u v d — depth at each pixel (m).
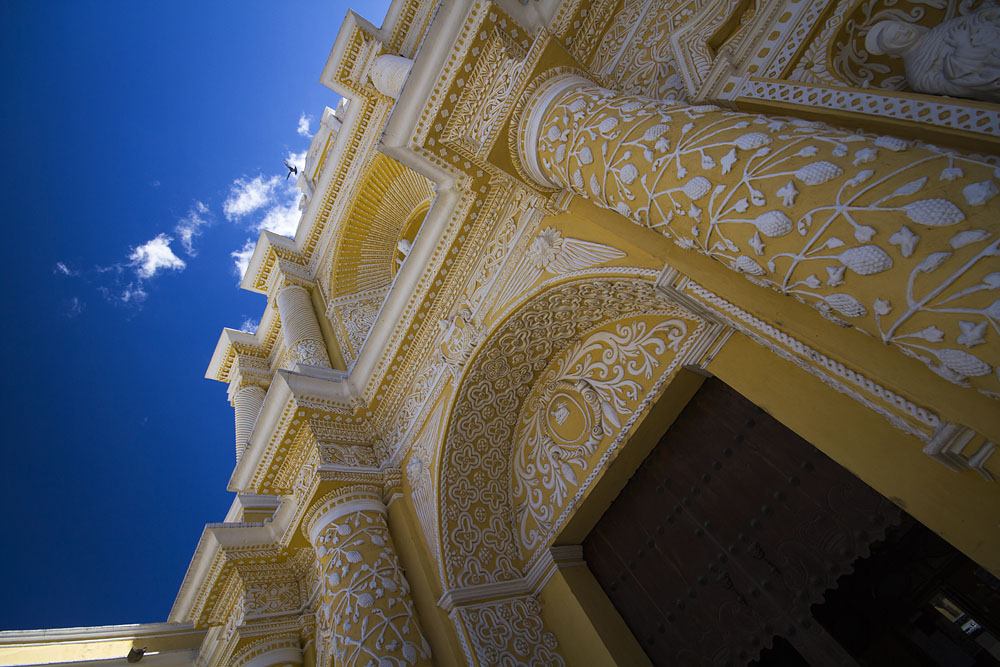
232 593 5.71
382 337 5.20
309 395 5.22
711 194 2.18
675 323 3.72
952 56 2.00
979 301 1.45
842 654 2.84
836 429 2.66
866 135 1.98
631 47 3.79
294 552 5.53
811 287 1.91
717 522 3.56
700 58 3.11
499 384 4.68
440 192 4.48
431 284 4.80
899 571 3.54
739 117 2.29
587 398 4.30
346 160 8.02
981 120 1.77
